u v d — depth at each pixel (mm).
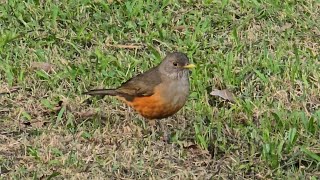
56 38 14984
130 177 11320
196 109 12859
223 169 11492
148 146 12016
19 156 11766
